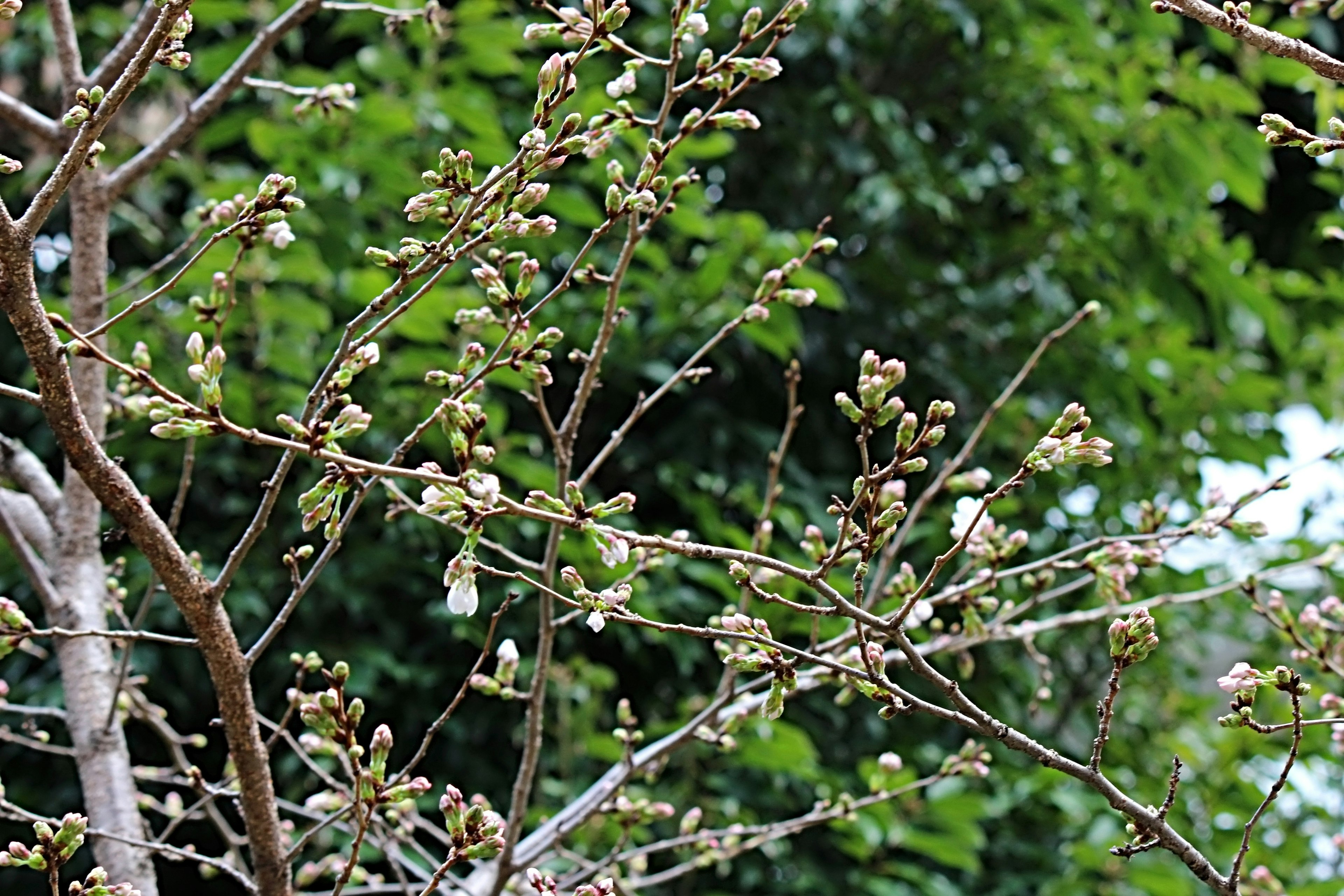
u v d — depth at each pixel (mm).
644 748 3107
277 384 2949
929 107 3867
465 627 2945
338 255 2941
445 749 3195
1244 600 3553
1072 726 3900
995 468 3627
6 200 3689
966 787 3400
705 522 2977
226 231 1639
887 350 3723
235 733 1699
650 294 3307
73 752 1922
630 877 2139
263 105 3371
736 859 3246
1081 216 3930
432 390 2855
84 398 1958
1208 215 4086
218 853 3164
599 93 2697
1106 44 3768
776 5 3461
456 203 1873
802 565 2764
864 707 3504
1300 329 4645
